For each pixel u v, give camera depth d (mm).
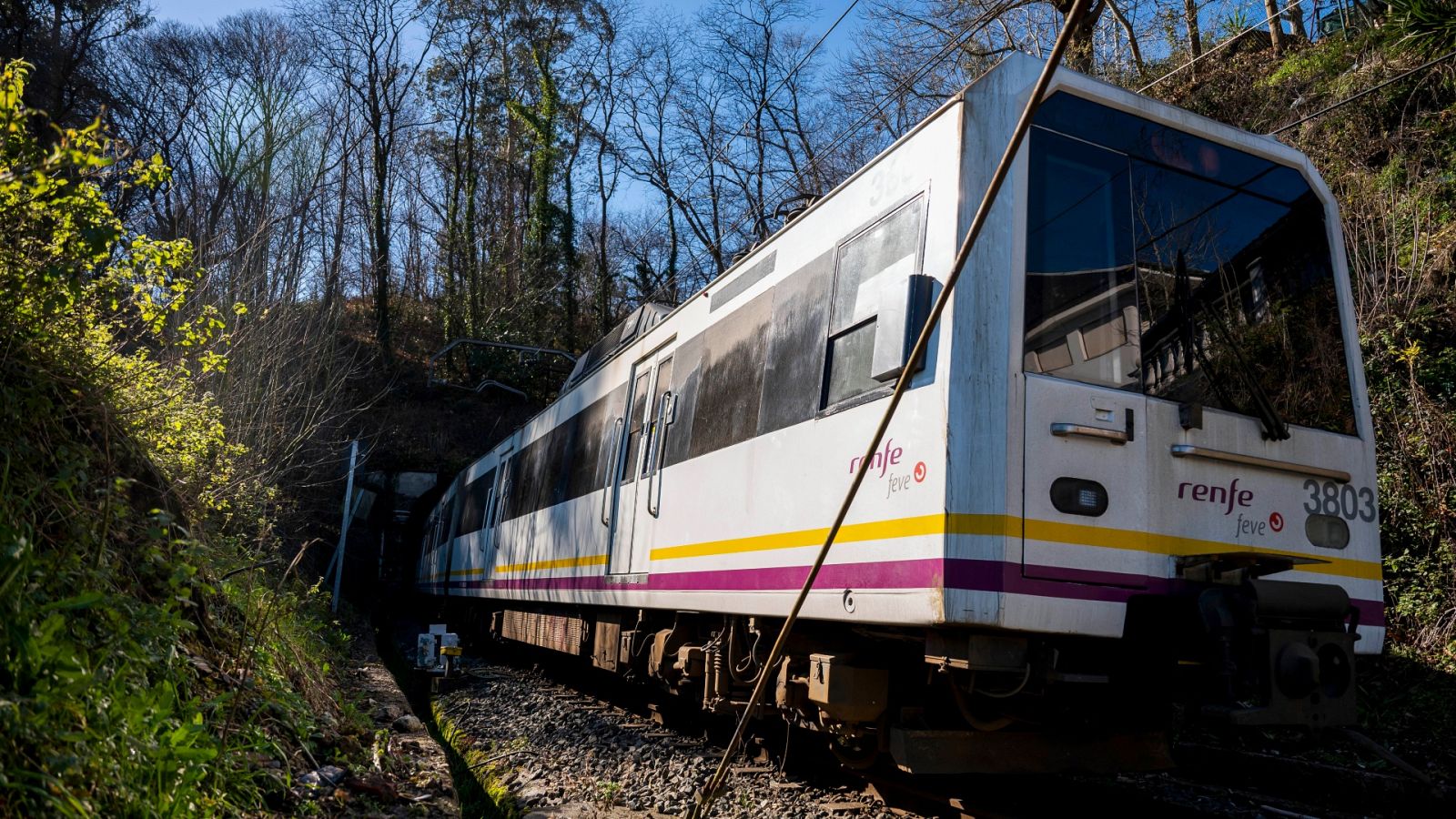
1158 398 4562
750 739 7281
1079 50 15898
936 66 22406
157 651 3344
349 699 7105
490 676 12109
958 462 4211
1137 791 5930
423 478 30453
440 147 41312
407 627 22812
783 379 5973
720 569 6402
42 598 2797
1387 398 9938
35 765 2295
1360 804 5918
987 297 4359
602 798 5500
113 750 2615
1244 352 4859
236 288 14188
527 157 40250
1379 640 4898
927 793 5297
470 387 35500
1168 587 4383
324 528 24453
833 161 30688
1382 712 7789
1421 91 13398
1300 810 5613
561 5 38562
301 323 19281
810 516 5344
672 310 8742
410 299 43438
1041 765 4883
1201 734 7773
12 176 3197
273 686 4598
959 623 4070
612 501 9016
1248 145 5121
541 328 38312
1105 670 4672
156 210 20703
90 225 3514
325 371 19500
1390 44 12141
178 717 3275
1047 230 4516
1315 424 4961
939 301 2949
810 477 5406
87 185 3520
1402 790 5719
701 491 6910
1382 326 10531
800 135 32969
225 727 3359
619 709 9852
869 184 5441
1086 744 4973
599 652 9562
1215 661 4047
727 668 6648
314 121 34281
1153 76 20516
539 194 38812
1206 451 4562
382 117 39781
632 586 8109
